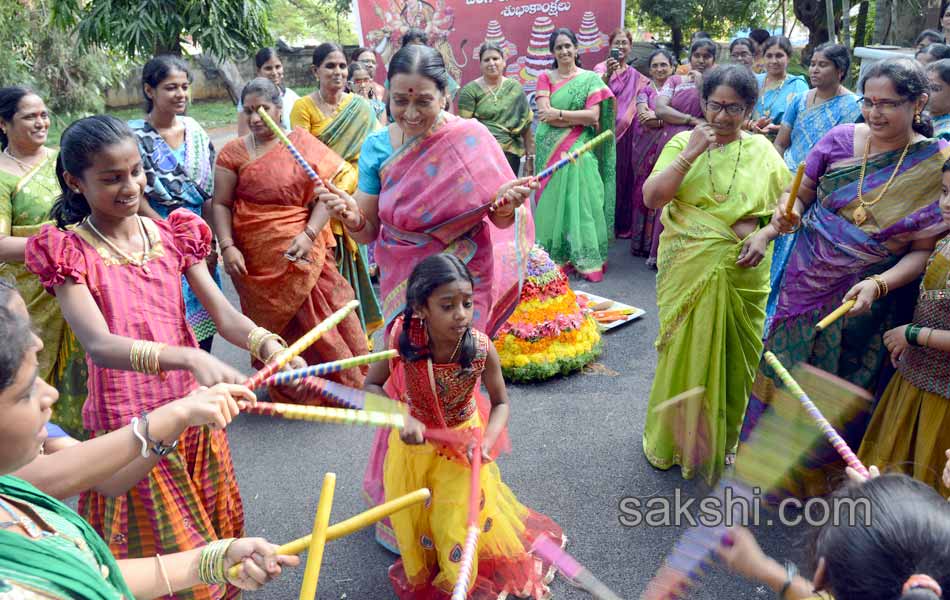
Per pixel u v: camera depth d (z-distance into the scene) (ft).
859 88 10.84
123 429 5.64
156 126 14.03
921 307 9.53
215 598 8.33
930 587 3.75
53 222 8.13
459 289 8.52
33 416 4.38
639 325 18.61
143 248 8.21
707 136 10.64
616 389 15.37
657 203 11.46
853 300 10.00
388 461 9.54
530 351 15.51
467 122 10.18
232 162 14.06
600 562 10.27
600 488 11.94
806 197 11.28
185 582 5.78
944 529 4.03
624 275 22.44
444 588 9.39
